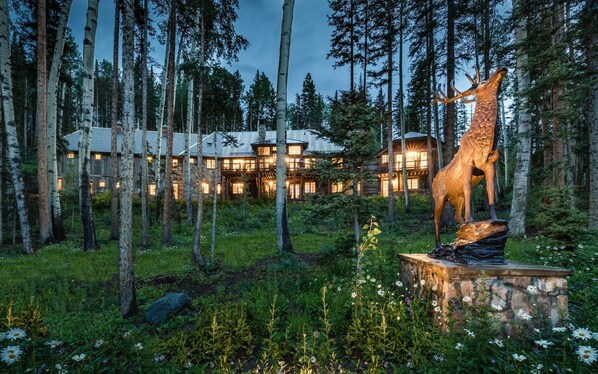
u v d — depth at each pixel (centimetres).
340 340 377
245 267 920
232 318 405
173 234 1645
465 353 285
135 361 309
